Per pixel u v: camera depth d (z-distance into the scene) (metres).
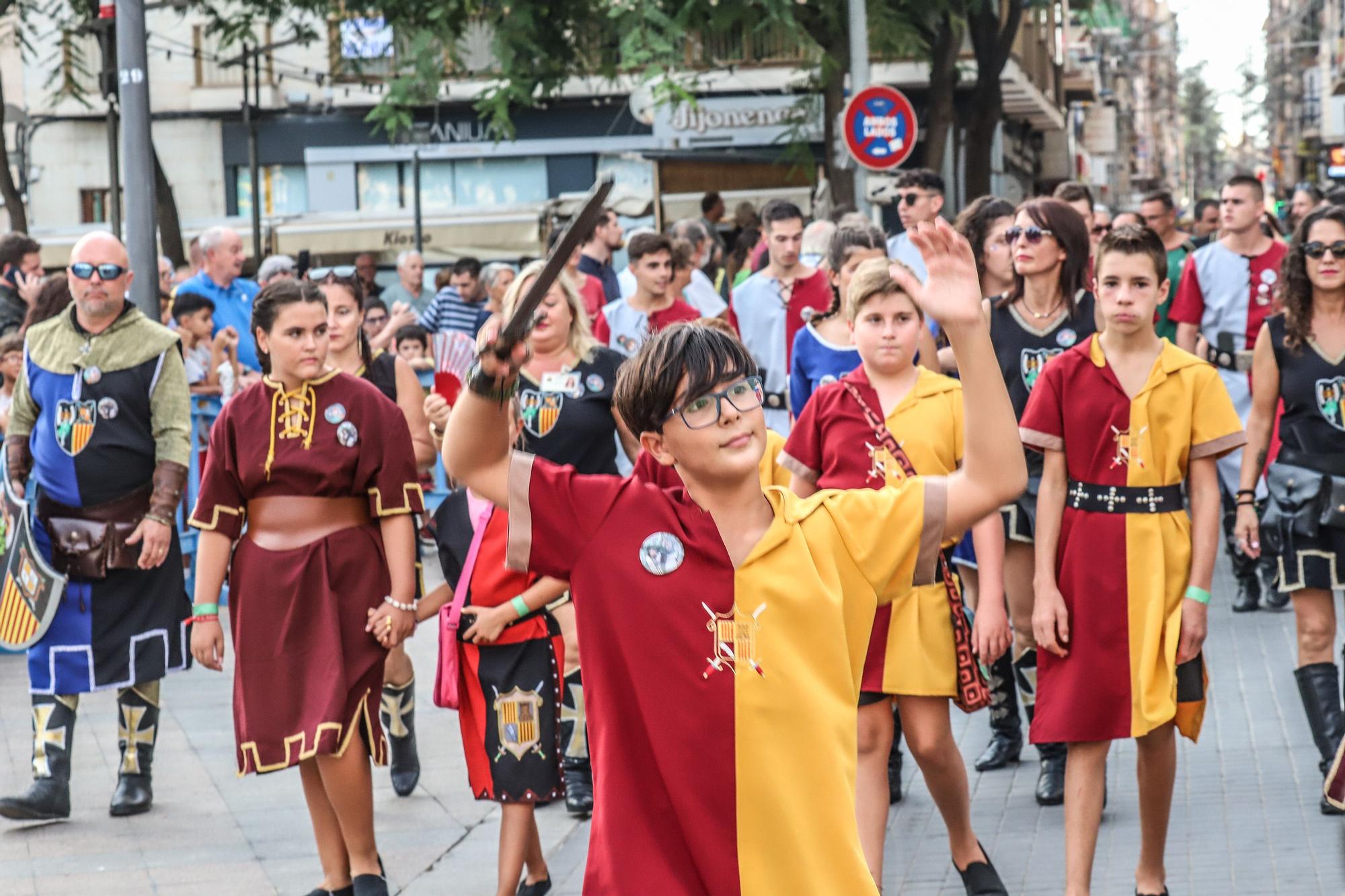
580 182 38.88
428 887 6.62
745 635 3.47
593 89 37.53
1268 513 7.66
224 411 6.36
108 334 7.72
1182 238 13.54
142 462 7.71
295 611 6.22
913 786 7.82
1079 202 12.62
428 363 14.69
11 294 11.92
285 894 6.54
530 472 3.57
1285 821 7.02
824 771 3.48
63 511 7.64
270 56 38.28
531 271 4.89
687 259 10.45
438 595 6.54
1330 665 7.52
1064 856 6.66
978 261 8.34
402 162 39.88
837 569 3.54
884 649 5.92
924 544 3.54
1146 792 6.03
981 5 25.02
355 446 6.30
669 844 3.51
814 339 7.73
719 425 3.44
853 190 23.59
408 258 19.91
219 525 6.36
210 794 7.99
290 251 33.78
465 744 6.22
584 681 3.60
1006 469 3.49
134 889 6.61
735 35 24.02
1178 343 12.09
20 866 6.92
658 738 3.48
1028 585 7.81
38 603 7.50
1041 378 6.22
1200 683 6.05
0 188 28.38
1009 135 40.12
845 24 22.80
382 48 31.53
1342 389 7.43
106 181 41.75
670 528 3.51
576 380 7.00
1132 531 6.02
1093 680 5.93
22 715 9.62
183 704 9.76
